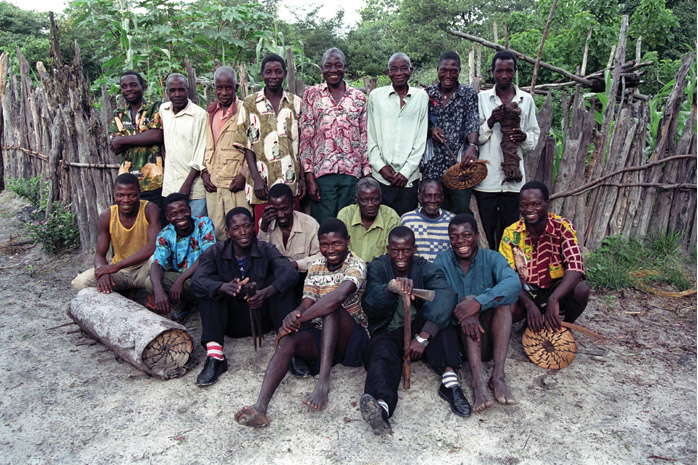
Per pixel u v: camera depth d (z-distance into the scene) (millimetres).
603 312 4207
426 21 35500
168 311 3570
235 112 4301
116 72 7832
